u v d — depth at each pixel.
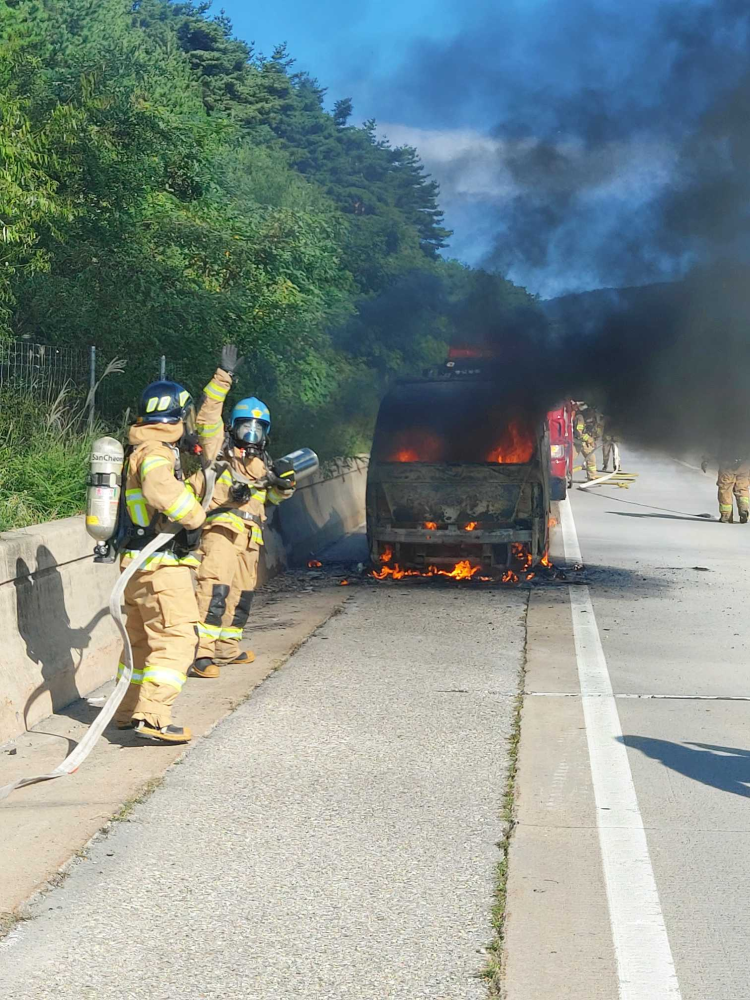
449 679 8.41
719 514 22.08
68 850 4.97
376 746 6.64
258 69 56.69
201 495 7.85
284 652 9.37
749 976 3.89
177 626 6.62
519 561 14.27
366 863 4.89
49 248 14.51
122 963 3.96
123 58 18.97
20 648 6.96
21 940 4.14
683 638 10.14
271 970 3.92
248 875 4.75
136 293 14.65
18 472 9.51
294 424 18.66
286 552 14.77
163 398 6.72
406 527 13.86
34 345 11.70
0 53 14.34
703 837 5.21
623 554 16.14
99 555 6.77
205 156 19.48
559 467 22.52
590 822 5.40
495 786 5.93
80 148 14.93
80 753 6.20
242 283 16.94
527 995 3.75
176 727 6.67
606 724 7.16
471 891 4.60
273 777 6.05
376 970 3.92
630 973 3.91
